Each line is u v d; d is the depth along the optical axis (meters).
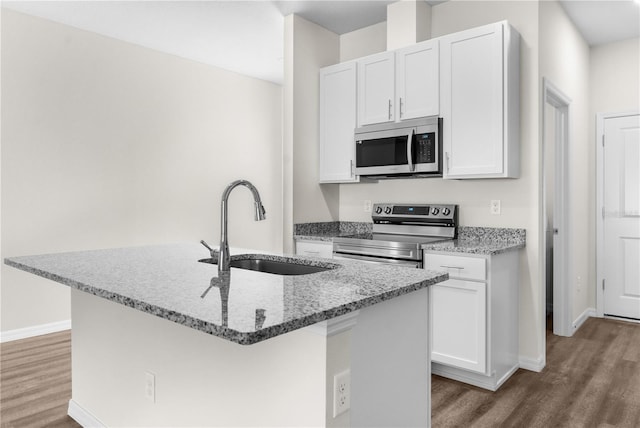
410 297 1.51
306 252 3.49
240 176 5.09
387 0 3.34
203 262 1.98
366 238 3.22
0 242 3.34
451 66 2.95
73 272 1.65
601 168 4.18
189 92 4.57
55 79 3.61
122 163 4.03
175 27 3.75
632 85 4.01
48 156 3.57
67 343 3.39
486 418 2.26
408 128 3.13
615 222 4.14
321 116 3.75
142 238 4.18
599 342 3.49
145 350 1.79
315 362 1.17
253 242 5.27
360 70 3.46
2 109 3.33
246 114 5.14
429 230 3.35
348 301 1.16
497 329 2.64
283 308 1.10
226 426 1.44
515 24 2.99
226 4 3.37
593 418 2.26
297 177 3.64
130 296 1.24
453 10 3.30
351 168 3.53
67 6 3.34
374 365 1.34
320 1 3.36
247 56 4.48
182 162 4.51
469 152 2.88
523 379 2.77
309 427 1.18
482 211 3.13
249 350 1.35
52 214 3.60
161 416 1.71
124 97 4.05
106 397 2.03
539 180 2.90
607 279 4.20
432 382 2.73
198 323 1.01
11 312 3.43
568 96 3.56
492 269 2.55
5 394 2.54
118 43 4.00
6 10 3.35
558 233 3.71
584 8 3.42
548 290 4.43
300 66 3.64
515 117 2.88
